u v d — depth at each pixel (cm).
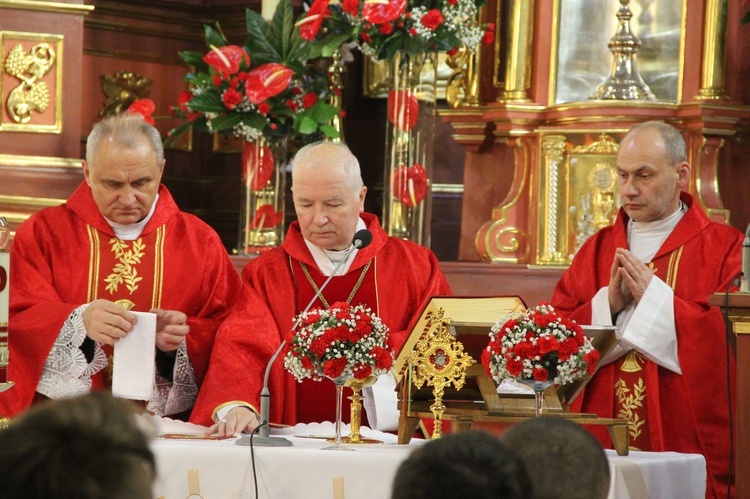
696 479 455
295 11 952
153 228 570
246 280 548
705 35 745
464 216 810
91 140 555
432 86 723
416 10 696
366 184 966
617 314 556
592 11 776
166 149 967
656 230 577
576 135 755
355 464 398
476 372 445
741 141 760
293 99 731
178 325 518
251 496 404
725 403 541
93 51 932
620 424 438
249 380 502
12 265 552
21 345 525
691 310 538
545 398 446
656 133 563
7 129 784
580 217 751
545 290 708
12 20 790
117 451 172
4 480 168
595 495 261
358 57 965
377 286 548
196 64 747
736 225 759
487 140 804
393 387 500
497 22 797
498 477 191
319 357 422
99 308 508
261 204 739
